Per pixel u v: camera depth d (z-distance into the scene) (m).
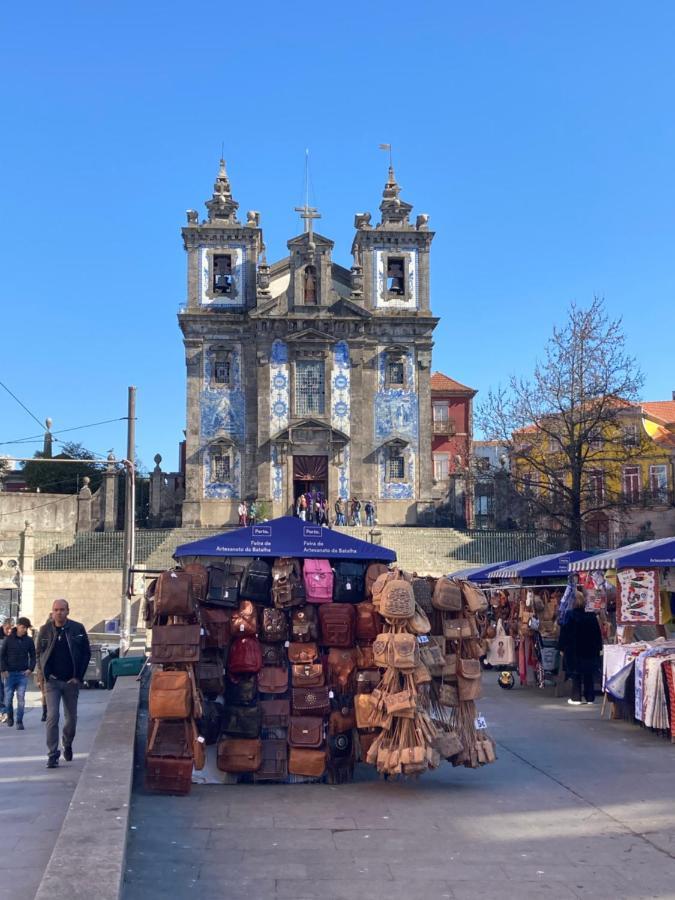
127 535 32.34
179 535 54.22
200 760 10.84
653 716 14.36
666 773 11.99
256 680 11.46
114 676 24.77
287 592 11.53
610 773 12.01
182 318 59.16
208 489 58.44
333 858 8.34
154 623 11.15
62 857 6.91
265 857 8.36
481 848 8.67
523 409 46.53
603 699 18.84
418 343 60.19
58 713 13.51
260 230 60.75
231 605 11.50
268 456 58.31
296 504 58.25
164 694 10.68
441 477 73.50
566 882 7.73
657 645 16.22
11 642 19.23
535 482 45.44
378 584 11.25
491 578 26.39
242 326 59.66
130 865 8.05
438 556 52.91
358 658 11.62
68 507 59.34
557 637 21.89
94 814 8.09
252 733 11.29
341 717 11.52
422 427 59.59
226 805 10.26
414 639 10.88
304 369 59.34
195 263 60.19
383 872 7.96
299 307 59.25
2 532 57.94
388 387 59.88
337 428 59.00
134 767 11.53
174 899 7.27
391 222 61.50
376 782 11.54
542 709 18.16
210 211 60.88
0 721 20.12
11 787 11.73
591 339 45.97
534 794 10.84
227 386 59.41
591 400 45.66
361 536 54.88
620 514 48.47
